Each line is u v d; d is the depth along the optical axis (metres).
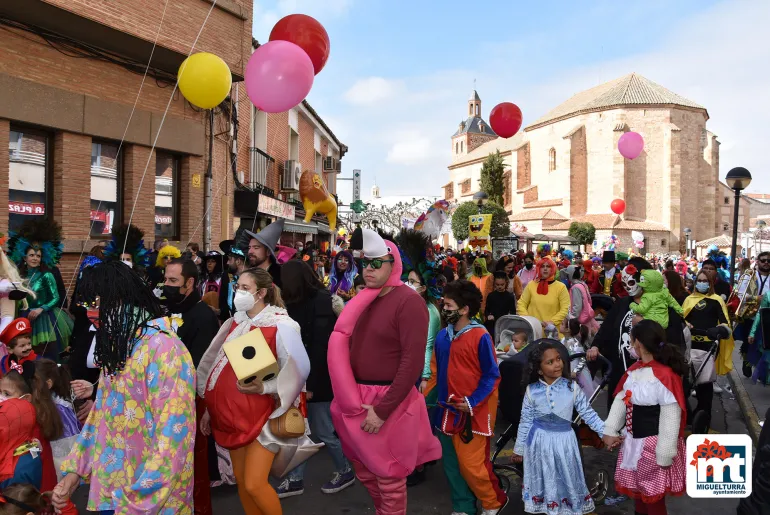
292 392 3.47
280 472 3.65
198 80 7.22
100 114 9.48
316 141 26.33
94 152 9.78
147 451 2.98
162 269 7.05
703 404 6.82
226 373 3.45
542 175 66.94
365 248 3.46
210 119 11.76
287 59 6.56
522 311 7.60
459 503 4.41
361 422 3.47
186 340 4.11
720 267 14.66
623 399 4.07
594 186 59.84
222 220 12.70
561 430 4.20
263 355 3.27
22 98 8.30
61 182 9.02
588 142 60.38
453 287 4.26
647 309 5.99
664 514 4.05
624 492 4.10
